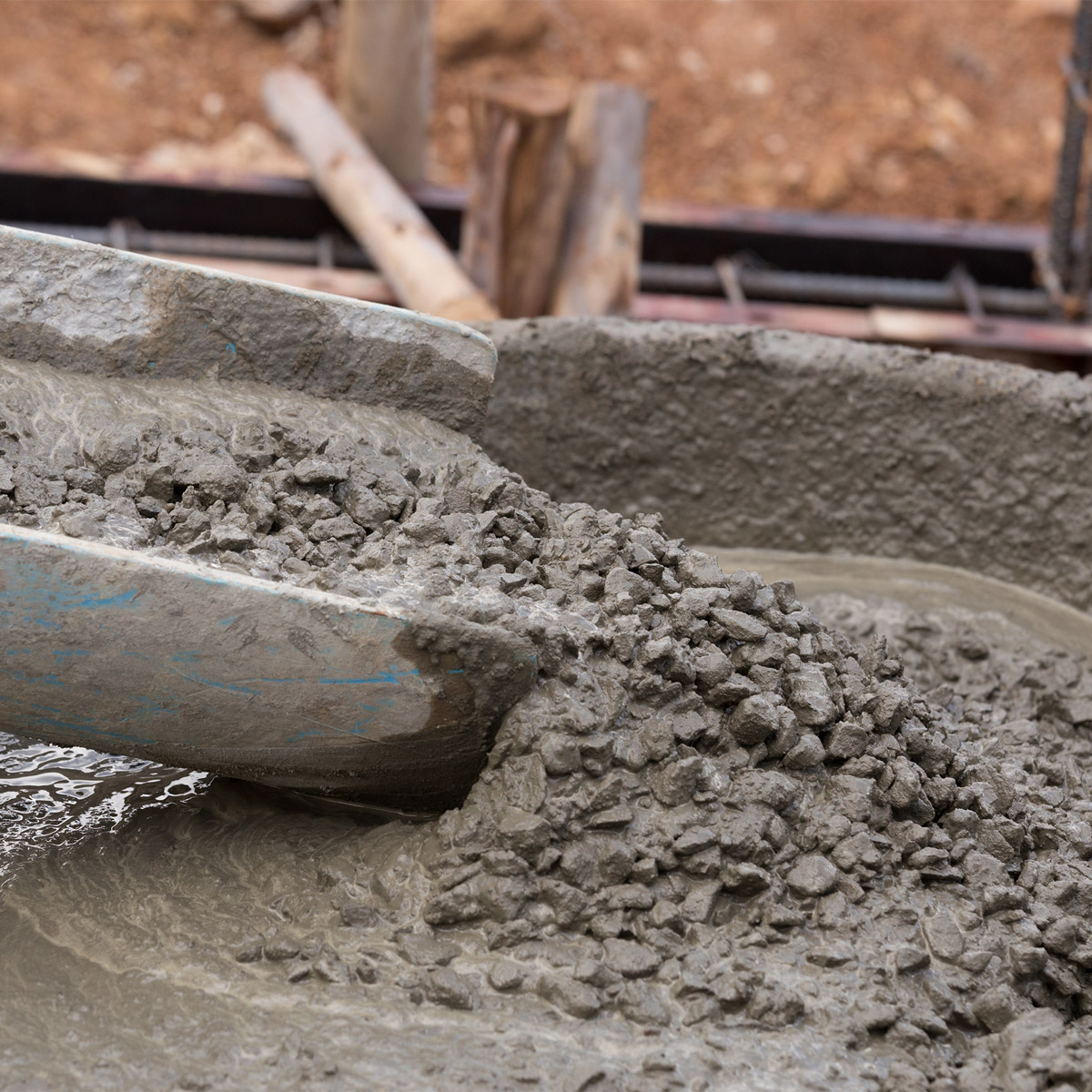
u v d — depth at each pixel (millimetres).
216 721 2289
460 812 2293
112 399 2598
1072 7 9828
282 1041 2023
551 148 5141
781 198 9047
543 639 2277
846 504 3756
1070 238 6113
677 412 3699
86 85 8891
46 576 2104
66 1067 2006
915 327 5723
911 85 9453
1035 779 2756
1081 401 3512
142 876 2393
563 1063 1990
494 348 2885
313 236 6547
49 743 2652
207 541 2303
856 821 2344
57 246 2656
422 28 6480
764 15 9633
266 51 9359
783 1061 2016
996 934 2258
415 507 2572
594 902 2195
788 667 2486
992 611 3529
